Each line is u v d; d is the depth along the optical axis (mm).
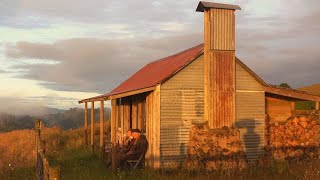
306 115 18047
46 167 7348
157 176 14344
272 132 17688
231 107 16953
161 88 16266
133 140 17406
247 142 17312
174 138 16312
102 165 17188
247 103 17453
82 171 15352
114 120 16969
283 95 18125
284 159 17406
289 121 17969
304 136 17875
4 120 89125
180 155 16328
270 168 15617
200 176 14266
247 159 17234
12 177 15117
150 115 16906
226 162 16281
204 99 16875
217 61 16828
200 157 16094
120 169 15680
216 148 16391
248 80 17516
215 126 16641
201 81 16922
